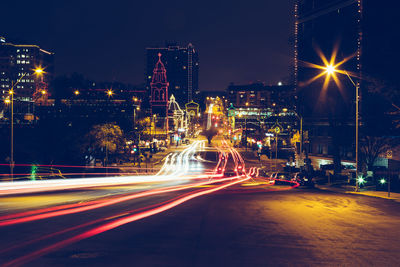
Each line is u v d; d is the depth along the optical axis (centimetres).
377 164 4928
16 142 5019
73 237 1015
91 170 5331
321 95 6581
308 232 1134
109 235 1047
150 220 1313
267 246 935
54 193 2455
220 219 1360
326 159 6619
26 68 18988
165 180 4638
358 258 834
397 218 1496
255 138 12888
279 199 2195
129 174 5778
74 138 5272
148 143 10744
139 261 786
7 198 2073
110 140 5756
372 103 4162
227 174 5819
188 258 813
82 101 11438
